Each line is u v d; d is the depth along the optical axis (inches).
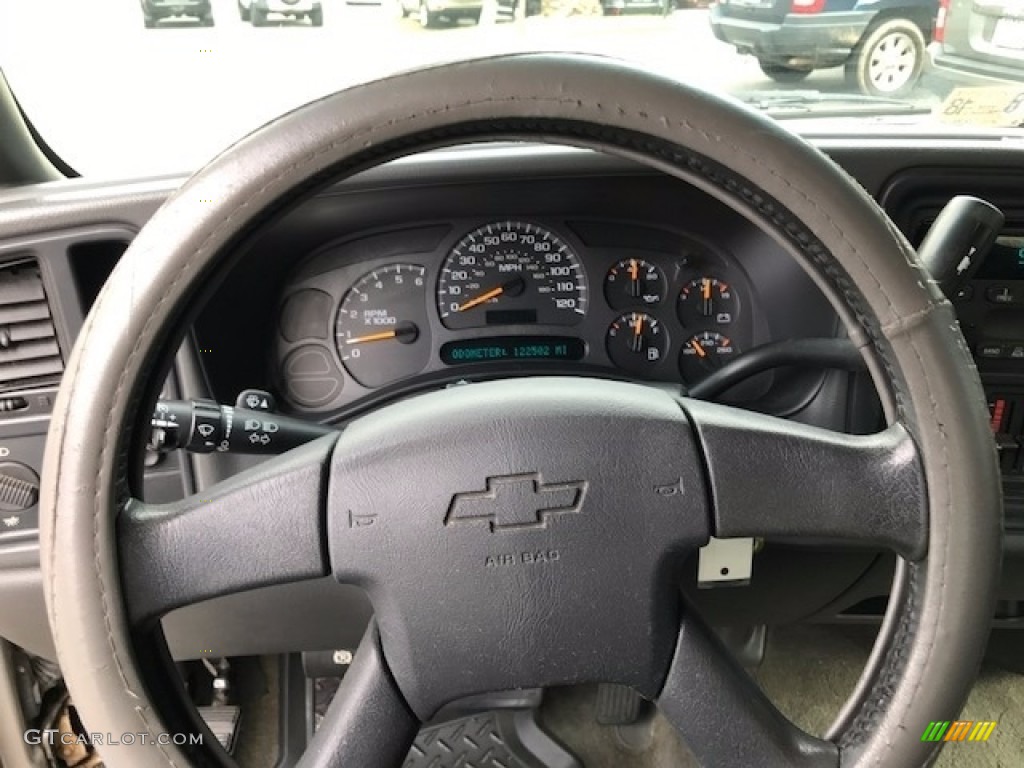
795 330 47.6
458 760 55.2
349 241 46.2
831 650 64.3
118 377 23.5
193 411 33.8
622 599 25.5
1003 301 46.1
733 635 59.4
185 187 23.1
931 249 34.1
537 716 57.2
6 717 52.9
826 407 46.6
